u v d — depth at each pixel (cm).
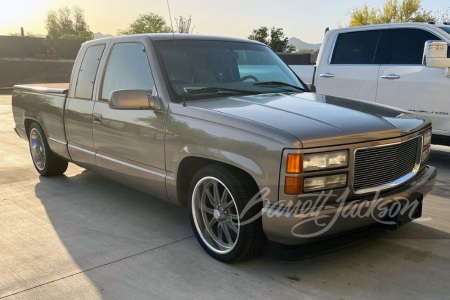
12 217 460
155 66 403
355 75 702
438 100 618
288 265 348
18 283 329
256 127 316
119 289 319
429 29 636
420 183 359
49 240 403
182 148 364
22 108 625
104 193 539
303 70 780
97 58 484
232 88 412
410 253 366
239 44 471
